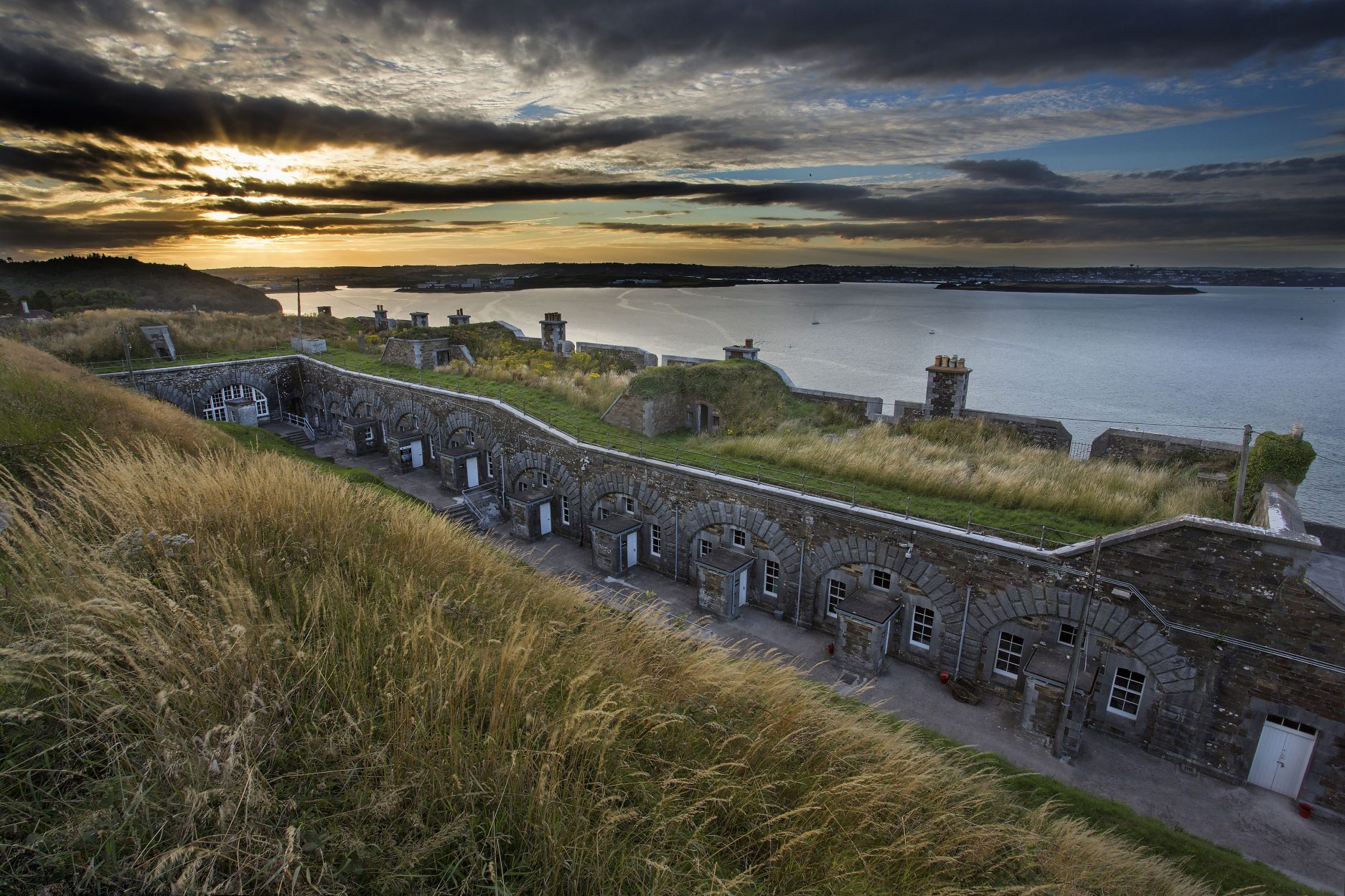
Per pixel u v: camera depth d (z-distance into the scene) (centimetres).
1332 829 1283
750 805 554
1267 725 1352
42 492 824
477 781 463
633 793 519
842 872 520
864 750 694
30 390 1421
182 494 805
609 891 430
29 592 528
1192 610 1384
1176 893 749
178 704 448
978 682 1677
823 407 2791
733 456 2267
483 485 2983
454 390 3136
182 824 371
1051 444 2305
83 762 411
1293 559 1273
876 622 1686
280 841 375
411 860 397
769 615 2045
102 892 346
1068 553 1486
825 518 1859
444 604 688
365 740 461
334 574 701
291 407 4106
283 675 507
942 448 2198
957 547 1642
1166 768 1435
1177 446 2044
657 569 2327
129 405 1648
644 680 655
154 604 517
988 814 720
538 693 546
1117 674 1508
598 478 2414
